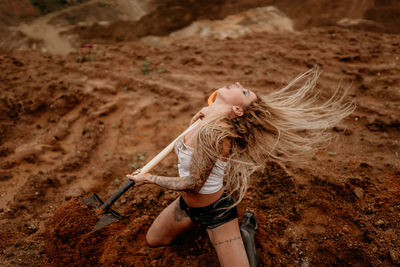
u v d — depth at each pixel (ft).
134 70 20.02
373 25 24.06
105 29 28.04
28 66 21.26
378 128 13.25
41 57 23.08
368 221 9.36
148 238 8.86
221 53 21.65
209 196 7.39
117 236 9.65
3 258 9.01
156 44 24.72
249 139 7.49
